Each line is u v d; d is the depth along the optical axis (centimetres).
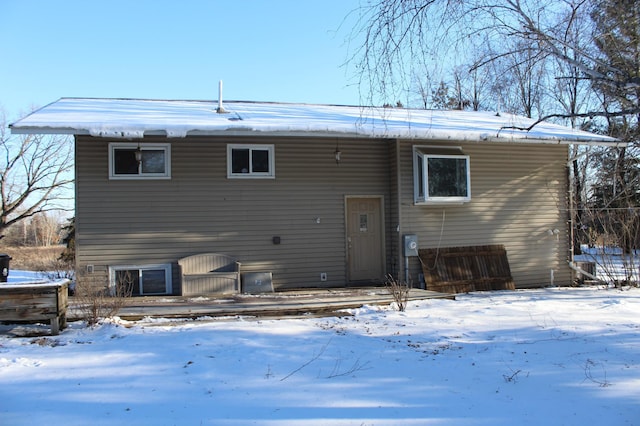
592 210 1354
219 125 1002
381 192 1216
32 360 578
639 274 1268
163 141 1077
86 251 1030
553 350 654
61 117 1016
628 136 1636
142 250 1057
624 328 781
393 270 1198
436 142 1202
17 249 3397
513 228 1266
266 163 1138
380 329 758
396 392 488
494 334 738
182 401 460
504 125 1323
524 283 1266
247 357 595
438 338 709
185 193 1084
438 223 1202
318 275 1162
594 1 728
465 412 439
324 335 712
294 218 1149
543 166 1302
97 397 468
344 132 1052
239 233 1112
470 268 1207
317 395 478
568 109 1427
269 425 407
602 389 504
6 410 436
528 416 431
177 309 852
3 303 688
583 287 1277
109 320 773
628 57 750
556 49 722
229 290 1047
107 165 1045
